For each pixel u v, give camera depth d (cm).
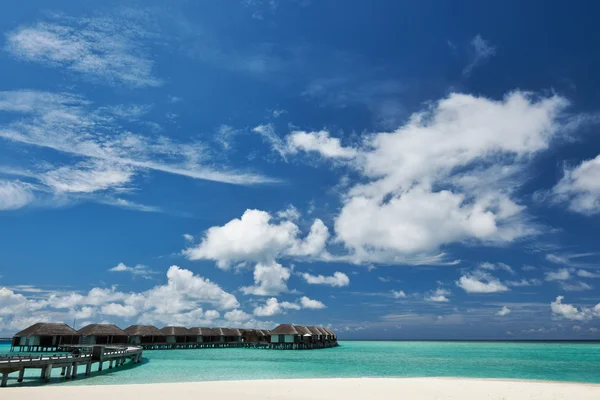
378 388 2823
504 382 3275
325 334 10969
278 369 4775
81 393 2444
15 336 6931
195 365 5119
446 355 9394
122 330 7769
